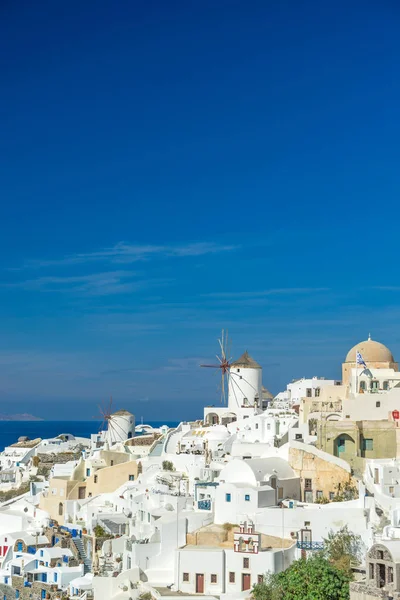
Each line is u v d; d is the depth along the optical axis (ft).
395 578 269.23
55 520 459.73
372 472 388.98
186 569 349.00
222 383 606.55
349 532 352.08
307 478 402.31
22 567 402.72
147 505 416.05
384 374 489.26
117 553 391.04
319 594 302.66
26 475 594.24
